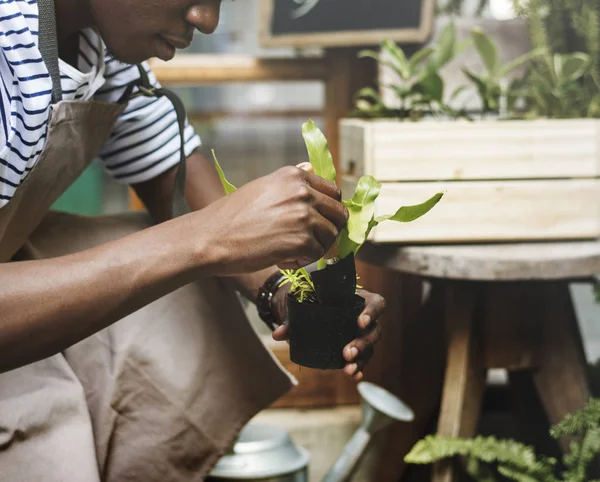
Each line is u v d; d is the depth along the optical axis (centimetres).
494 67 165
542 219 143
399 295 181
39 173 104
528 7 176
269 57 194
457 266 132
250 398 123
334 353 96
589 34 173
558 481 131
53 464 104
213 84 196
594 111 166
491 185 142
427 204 90
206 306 122
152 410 116
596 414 123
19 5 94
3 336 81
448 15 202
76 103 104
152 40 95
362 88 196
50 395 107
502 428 184
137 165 128
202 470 118
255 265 84
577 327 149
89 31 110
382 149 141
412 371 168
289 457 136
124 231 126
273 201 83
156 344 117
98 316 83
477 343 145
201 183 129
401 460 165
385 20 187
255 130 551
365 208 92
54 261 83
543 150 143
